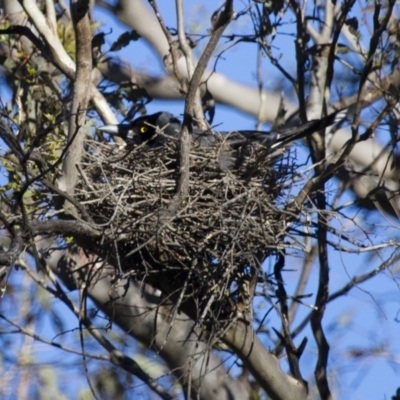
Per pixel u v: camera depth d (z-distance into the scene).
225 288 10.35
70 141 9.09
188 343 12.93
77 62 9.95
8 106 13.07
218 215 10.27
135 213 10.41
